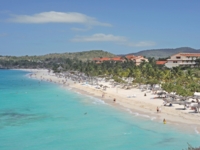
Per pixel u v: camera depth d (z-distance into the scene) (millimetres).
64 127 58438
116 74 167125
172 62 174875
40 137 51312
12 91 130750
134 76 146125
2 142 48312
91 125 59938
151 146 45656
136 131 54500
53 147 45719
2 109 79938
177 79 113688
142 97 97375
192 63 173250
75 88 141375
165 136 50812
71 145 46562
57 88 143500
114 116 68438
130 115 69000
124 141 48531
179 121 61125
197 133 52031
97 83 153500
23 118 67562
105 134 52812
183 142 47312
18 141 48969
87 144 47156
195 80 111562
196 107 69438
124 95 104625
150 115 68062
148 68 147125
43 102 94000
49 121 64188
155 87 115312
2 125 60344
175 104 80312
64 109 79438
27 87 150625
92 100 96812
